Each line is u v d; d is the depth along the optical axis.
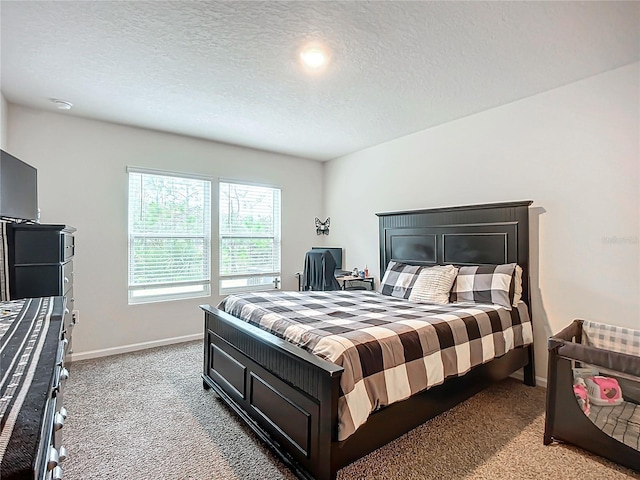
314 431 1.64
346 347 1.70
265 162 4.73
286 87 2.73
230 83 2.66
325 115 3.36
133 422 2.27
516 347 2.73
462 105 3.12
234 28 1.97
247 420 2.17
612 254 2.52
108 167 3.57
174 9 1.80
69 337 2.67
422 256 3.67
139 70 2.46
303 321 2.20
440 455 1.96
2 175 2.19
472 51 2.21
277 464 1.87
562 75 2.56
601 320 2.57
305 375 1.71
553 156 2.81
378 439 1.76
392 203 4.22
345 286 4.32
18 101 3.02
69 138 3.36
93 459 1.89
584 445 1.95
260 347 2.09
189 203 4.14
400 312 2.51
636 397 1.93
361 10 1.81
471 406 2.55
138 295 3.80
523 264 2.91
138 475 1.77
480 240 3.18
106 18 1.87
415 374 1.90
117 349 3.61
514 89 2.79
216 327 2.66
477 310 2.54
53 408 0.90
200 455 1.94
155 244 3.89
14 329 1.17
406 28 1.96
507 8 1.79
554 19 1.88
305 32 2.01
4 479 0.46
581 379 2.02
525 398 2.68
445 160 3.61
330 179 5.20
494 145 3.20
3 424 0.56
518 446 2.05
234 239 4.49
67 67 2.42
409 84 2.68
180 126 3.69
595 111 2.58
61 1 1.72
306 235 5.16
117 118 3.44
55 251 2.35
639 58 2.32
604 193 2.55
